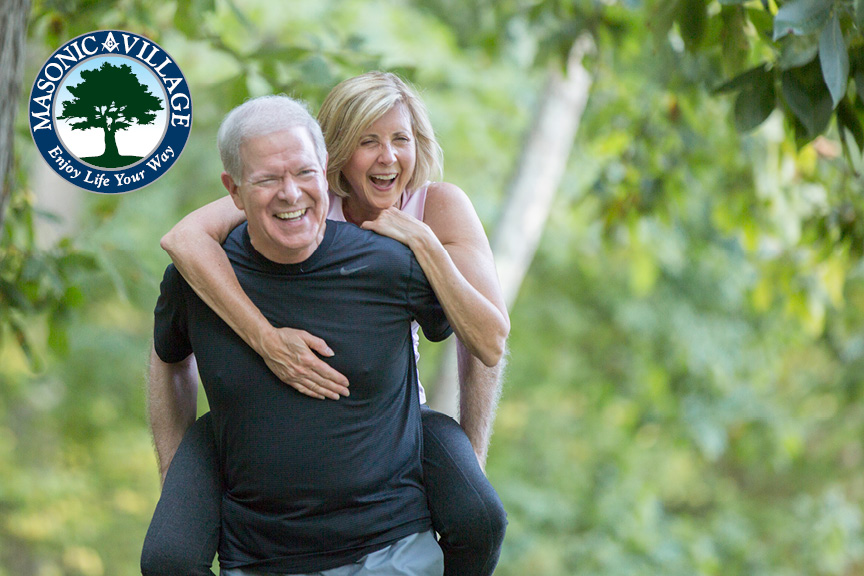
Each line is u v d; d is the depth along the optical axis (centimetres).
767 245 2700
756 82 1305
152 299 3719
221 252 934
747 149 2403
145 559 920
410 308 942
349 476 913
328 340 909
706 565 4156
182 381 1052
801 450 4519
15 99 1032
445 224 1026
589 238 3825
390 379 932
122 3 1706
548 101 2553
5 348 3784
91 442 4353
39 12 1662
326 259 916
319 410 909
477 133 3484
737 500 4784
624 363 4359
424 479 981
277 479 910
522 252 2514
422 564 934
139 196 3769
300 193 866
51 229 2956
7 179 1052
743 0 1270
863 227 2052
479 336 945
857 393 3897
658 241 3291
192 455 974
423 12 3512
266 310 916
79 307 1764
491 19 3069
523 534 4109
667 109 2339
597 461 4475
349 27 3156
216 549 949
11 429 4250
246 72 1644
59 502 3972
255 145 862
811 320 2605
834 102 1116
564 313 4294
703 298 3956
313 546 916
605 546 4075
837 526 4334
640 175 2341
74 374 4234
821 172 2127
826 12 1126
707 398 4100
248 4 2986
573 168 3494
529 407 4578
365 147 983
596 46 2139
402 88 1009
